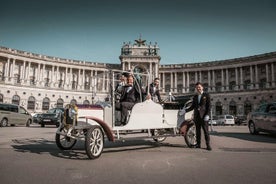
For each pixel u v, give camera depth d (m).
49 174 5.69
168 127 10.50
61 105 71.81
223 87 73.25
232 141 12.92
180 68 80.38
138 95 9.87
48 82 71.62
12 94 64.19
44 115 29.03
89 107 8.62
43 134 16.53
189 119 11.33
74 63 76.81
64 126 8.82
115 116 9.27
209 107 9.96
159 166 6.68
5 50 65.06
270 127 15.16
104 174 5.78
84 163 6.99
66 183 5.02
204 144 11.64
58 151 9.02
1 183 4.95
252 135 16.97
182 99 11.89
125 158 7.82
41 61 71.88
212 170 6.24
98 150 7.95
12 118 27.08
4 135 15.41
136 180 5.30
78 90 74.56
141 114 9.45
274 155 8.51
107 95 9.74
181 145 11.27
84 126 8.05
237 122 49.06
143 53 76.62
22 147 9.92
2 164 6.65
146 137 9.38
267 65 66.12
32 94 67.44
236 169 6.36
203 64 77.38
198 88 10.38
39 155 8.12
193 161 7.38
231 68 73.38
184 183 5.12
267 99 63.78
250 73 69.62
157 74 74.88
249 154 8.70
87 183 5.05
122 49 77.62
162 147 10.49
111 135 8.27
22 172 5.83
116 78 9.80
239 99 68.94
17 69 68.94
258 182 5.21
